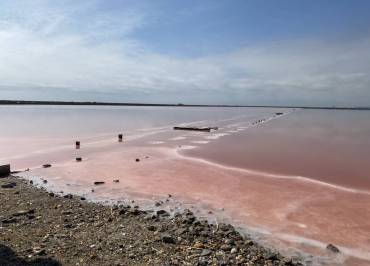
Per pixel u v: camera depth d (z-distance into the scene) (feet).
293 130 179.22
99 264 27.63
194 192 52.70
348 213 43.06
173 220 39.55
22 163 77.15
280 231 37.24
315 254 31.91
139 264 27.78
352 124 247.09
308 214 42.70
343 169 70.38
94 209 43.62
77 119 255.70
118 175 64.80
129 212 41.98
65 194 51.34
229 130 172.35
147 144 110.42
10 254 28.91
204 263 28.27
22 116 285.02
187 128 168.25
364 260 30.96
